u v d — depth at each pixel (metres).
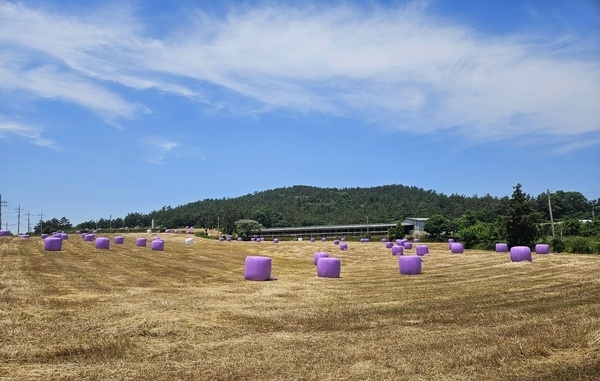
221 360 8.05
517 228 52.22
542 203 105.06
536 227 52.06
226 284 19.56
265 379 6.93
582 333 9.05
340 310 13.13
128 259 31.47
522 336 9.36
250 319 11.77
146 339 9.58
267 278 21.59
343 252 48.88
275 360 8.00
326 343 9.30
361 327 10.94
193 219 139.88
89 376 7.02
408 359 7.86
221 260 34.91
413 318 11.92
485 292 16.42
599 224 65.44
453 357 7.89
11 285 16.66
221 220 125.94
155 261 30.83
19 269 22.41
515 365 7.40
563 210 104.38
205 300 14.52
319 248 56.06
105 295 15.21
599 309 12.43
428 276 22.86
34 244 41.25
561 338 8.72
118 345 8.85
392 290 17.52
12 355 7.88
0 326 9.75
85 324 10.46
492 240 56.12
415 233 98.38
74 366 7.53
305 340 9.61
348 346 8.98
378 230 118.69
